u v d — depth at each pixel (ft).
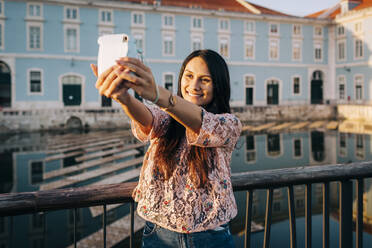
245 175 6.18
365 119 99.35
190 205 4.14
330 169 6.64
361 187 6.96
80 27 92.89
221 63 4.45
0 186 34.24
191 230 4.12
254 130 81.56
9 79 89.97
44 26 89.56
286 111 106.42
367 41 109.19
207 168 4.14
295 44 118.32
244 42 111.45
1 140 67.51
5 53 85.92
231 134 3.81
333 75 121.90
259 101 114.21
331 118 110.32
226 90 4.49
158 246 4.44
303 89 120.26
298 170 6.46
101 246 19.16
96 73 3.24
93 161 45.68
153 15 99.96
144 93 2.96
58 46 91.15
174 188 4.20
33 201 5.21
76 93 94.43
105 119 89.40
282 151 55.06
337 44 120.67
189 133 3.68
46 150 55.31
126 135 74.02
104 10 94.79
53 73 90.99
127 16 97.14
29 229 22.72
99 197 5.51
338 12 130.00
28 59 88.43
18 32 87.15
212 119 3.61
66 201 5.38
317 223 22.77
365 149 54.39
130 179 35.09
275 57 115.96
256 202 27.86
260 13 114.42
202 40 105.91
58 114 85.87
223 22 108.37
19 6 86.89
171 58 102.83
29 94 88.89
